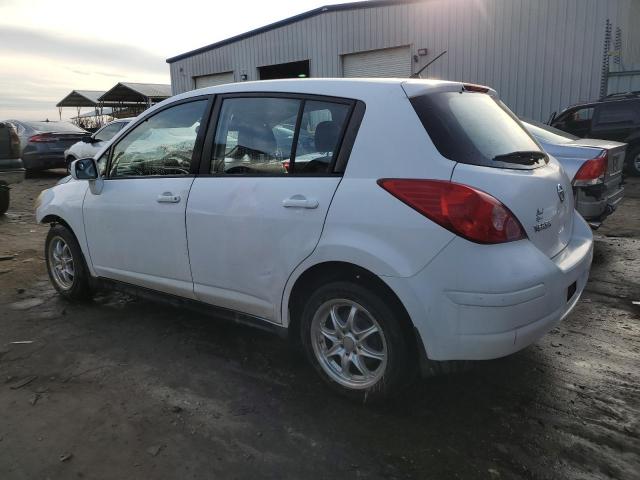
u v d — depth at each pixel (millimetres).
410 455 2484
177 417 2812
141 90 33625
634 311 4199
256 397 3004
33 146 13984
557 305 2652
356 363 2852
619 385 3080
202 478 2348
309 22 18047
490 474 2350
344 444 2572
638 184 10312
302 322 3010
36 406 2934
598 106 11289
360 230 2621
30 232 7598
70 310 4414
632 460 2432
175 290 3629
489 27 14516
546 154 3316
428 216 2451
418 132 2590
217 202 3232
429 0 15336
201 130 3445
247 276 3141
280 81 3188
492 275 2383
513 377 3184
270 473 2375
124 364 3422
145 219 3668
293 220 2861
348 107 2822
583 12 13250
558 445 2543
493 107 3221
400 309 2637
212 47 21484
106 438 2639
